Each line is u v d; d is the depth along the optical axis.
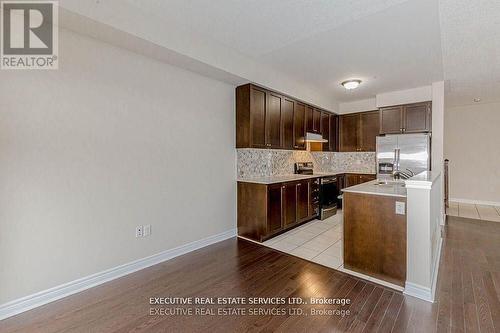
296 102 4.72
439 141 4.53
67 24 2.16
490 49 3.18
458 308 2.03
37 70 2.10
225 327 1.85
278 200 3.85
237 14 2.47
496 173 6.18
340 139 6.25
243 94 3.82
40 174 2.12
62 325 1.87
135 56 2.73
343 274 2.65
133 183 2.74
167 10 2.41
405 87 4.83
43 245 2.14
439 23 2.57
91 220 2.43
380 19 2.53
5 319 1.93
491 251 3.24
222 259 3.06
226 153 3.83
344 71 4.02
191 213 3.35
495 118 6.16
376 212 2.54
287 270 2.75
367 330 1.79
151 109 2.88
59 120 2.21
